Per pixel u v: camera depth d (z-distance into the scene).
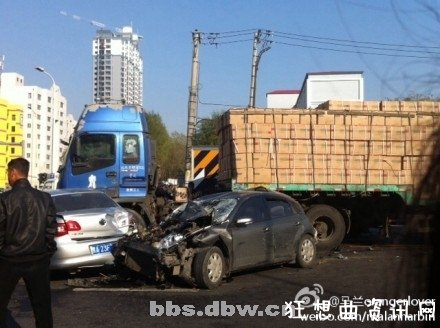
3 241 5.64
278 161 13.07
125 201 13.23
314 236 11.27
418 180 1.82
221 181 14.65
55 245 5.90
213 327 6.79
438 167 1.79
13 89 63.75
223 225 9.56
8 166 5.94
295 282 9.53
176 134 64.94
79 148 13.16
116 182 13.20
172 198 17.12
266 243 10.19
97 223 9.81
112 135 13.25
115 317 7.30
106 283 9.70
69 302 8.20
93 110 13.45
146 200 13.41
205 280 8.96
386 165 13.21
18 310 7.79
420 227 1.81
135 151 13.36
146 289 9.12
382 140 13.22
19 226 5.62
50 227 5.82
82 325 6.89
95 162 13.16
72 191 10.76
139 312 7.56
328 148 13.18
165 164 58.12
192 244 9.10
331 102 13.41
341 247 14.10
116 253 9.65
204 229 9.31
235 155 13.02
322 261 11.83
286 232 10.64
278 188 13.04
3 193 5.72
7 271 5.63
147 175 13.45
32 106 64.19
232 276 10.23
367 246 14.26
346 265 11.25
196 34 27.31
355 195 13.24
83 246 9.54
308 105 19.88
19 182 5.80
